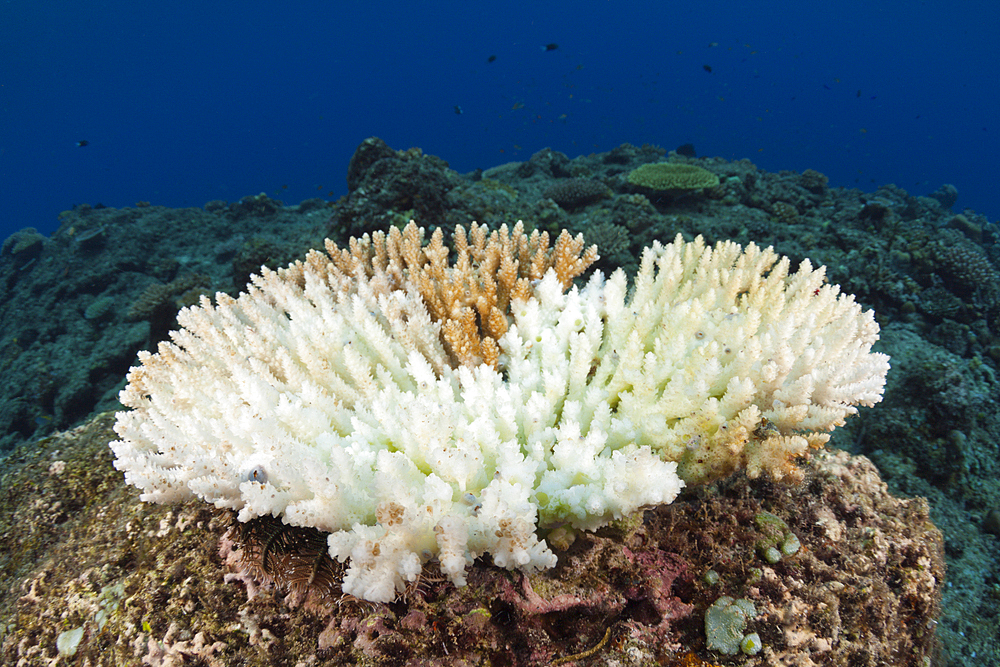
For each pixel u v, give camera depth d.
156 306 9.60
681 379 2.15
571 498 1.77
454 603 1.74
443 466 1.77
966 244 10.17
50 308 12.12
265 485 1.69
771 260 3.29
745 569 1.84
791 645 1.71
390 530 1.55
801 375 2.29
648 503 1.71
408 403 2.29
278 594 1.99
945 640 4.05
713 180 11.89
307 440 2.14
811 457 2.45
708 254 3.32
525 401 2.40
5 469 3.30
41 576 2.49
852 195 15.30
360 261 3.96
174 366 2.63
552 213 10.06
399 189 8.16
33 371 10.54
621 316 2.78
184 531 2.31
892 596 2.04
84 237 13.30
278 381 2.52
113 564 2.35
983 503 5.14
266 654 1.87
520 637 1.72
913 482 5.46
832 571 1.90
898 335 7.71
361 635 1.81
